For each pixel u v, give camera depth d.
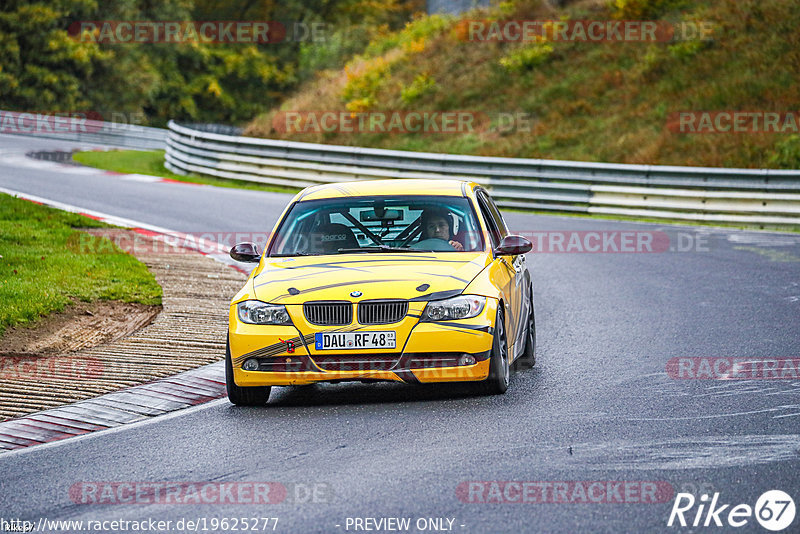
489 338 27.03
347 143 127.00
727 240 67.44
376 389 30.06
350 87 138.50
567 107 118.62
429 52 144.75
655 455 21.50
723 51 117.94
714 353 33.38
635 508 18.09
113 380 31.33
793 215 75.94
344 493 19.50
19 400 29.11
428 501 18.78
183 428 25.81
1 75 199.50
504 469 20.72
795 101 103.19
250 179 107.94
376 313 26.88
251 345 27.09
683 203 80.81
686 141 101.19
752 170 77.94
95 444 24.58
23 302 40.00
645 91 116.50
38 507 19.62
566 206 86.94
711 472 20.16
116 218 71.50
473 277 27.94
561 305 45.19
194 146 114.62
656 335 37.09
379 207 31.34
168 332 38.19
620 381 29.55
